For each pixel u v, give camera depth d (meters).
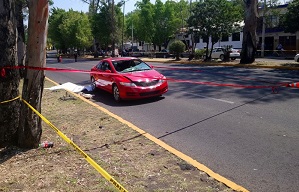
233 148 5.44
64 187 4.03
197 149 5.46
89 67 27.64
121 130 6.51
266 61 26.12
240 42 45.25
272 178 4.26
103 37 50.19
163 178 4.22
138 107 9.21
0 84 5.13
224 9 27.64
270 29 40.75
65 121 7.41
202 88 12.24
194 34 29.47
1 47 4.98
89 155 5.12
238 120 7.21
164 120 7.54
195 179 4.18
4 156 5.07
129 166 4.64
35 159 4.96
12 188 4.04
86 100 10.07
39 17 4.89
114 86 10.27
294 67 19.58
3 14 4.89
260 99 9.54
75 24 58.16
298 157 4.94
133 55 49.59
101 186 4.02
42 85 5.32
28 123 5.27
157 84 10.02
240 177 4.32
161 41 55.53
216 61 28.52
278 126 6.61
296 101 9.07
